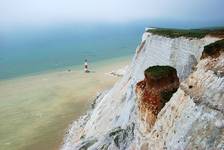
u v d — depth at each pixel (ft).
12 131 141.28
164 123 53.83
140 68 110.22
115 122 96.07
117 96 114.11
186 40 86.63
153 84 64.39
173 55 90.53
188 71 79.56
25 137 132.46
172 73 64.85
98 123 108.17
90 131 108.47
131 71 121.90
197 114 45.44
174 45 91.61
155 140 54.44
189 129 45.55
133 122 76.23
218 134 40.88
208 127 42.65
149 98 64.13
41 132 136.98
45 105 181.37
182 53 87.25
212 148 40.57
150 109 62.85
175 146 47.06
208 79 47.83
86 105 173.99
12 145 124.88
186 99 49.98
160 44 101.45
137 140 66.13
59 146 119.85
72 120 149.38
